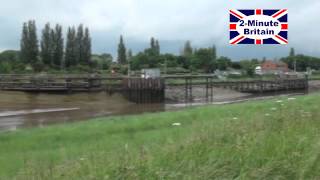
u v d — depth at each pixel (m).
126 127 24.83
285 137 7.16
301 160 6.16
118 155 7.05
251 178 5.80
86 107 64.38
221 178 5.76
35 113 56.25
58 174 6.67
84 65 139.12
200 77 89.69
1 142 22.25
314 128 7.93
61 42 137.62
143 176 5.80
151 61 148.12
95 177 6.02
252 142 6.88
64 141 21.55
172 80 94.12
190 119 26.03
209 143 7.03
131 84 73.19
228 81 100.62
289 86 118.44
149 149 7.37
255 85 105.56
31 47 132.38
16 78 71.12
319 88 131.38
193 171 5.91
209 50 155.50
